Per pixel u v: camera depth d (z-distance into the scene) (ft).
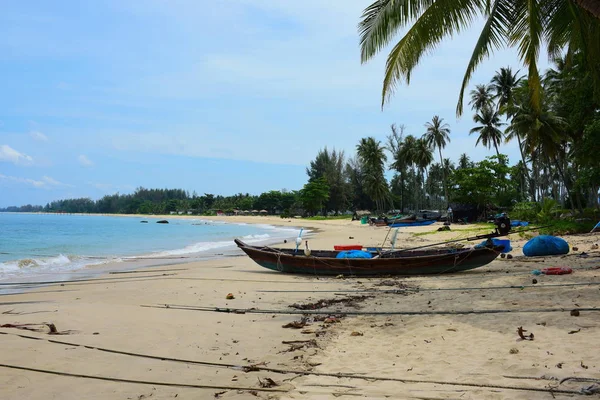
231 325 25.93
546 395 13.83
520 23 33.27
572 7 31.37
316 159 346.13
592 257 47.62
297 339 22.67
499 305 27.32
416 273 45.06
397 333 22.88
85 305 31.60
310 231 167.22
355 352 20.02
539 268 42.96
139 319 27.30
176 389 16.03
